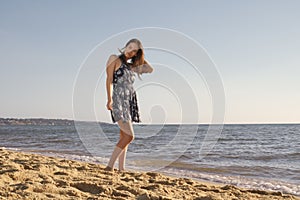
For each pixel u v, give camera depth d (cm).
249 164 867
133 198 302
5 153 696
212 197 327
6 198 259
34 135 2941
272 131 4031
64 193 299
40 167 435
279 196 393
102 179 385
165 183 411
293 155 1168
